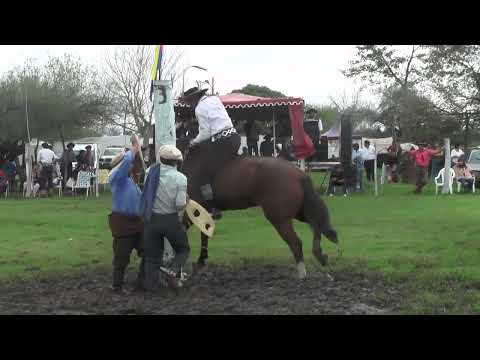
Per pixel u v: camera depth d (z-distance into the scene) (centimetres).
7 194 2292
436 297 710
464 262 902
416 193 2066
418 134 3053
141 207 758
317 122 2328
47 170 2258
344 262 916
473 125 3042
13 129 2833
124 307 704
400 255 957
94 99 3177
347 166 2067
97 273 899
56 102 2950
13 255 1019
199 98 875
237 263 945
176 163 767
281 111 2150
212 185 842
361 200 1814
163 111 876
